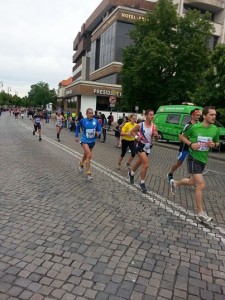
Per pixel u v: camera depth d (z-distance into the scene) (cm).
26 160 1016
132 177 767
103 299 296
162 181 813
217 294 317
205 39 2620
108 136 2525
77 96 4722
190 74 2502
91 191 667
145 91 2589
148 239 435
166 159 1295
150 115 680
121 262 366
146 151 695
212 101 1959
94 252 386
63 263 355
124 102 2928
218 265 376
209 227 498
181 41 2555
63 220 485
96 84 4194
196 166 524
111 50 4462
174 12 2584
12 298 290
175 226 493
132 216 523
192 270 360
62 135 2216
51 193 632
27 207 537
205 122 513
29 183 707
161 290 317
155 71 2447
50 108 6769
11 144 1464
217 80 1933
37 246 393
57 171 862
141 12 4331
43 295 297
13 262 352
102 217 508
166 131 2059
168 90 2514
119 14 4222
